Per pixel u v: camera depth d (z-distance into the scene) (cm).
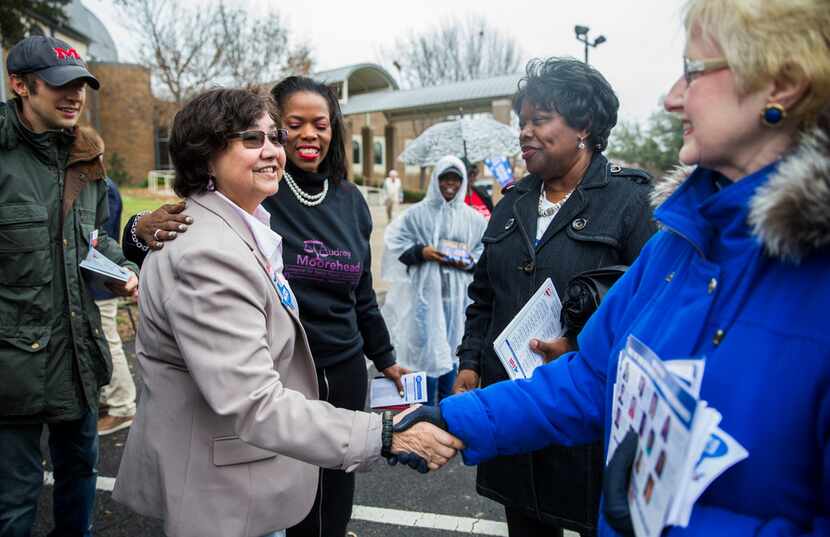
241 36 2192
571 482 180
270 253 156
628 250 180
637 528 91
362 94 2655
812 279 85
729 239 96
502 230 207
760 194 87
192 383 145
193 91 2152
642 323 108
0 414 204
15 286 207
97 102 2869
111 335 380
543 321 182
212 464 144
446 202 419
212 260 136
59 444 234
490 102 1853
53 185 218
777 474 85
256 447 143
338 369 218
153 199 2150
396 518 298
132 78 2870
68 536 240
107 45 3594
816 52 84
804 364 83
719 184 104
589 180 190
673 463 83
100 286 237
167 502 142
